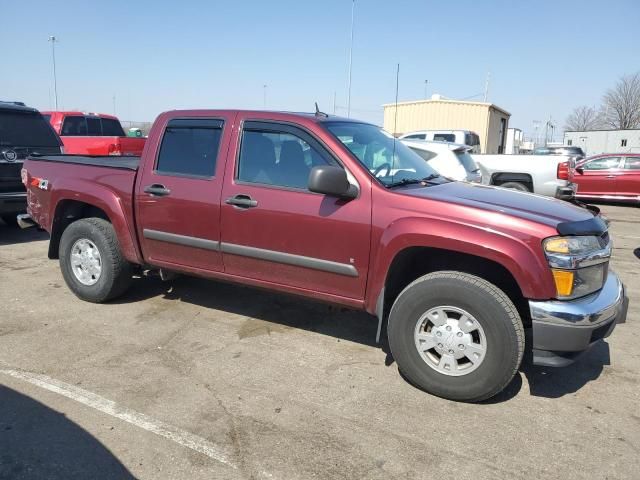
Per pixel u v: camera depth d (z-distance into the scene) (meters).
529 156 11.55
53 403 3.37
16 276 6.11
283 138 4.10
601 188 15.41
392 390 3.67
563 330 3.22
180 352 4.18
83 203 5.36
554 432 3.21
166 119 4.68
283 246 4.02
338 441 3.06
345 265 3.81
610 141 50.91
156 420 3.21
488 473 2.82
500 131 29.33
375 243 3.67
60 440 2.99
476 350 3.42
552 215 3.47
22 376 3.71
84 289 5.18
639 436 3.19
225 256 4.35
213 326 4.73
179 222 4.50
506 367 3.33
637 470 2.87
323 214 3.82
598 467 2.89
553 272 3.25
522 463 2.91
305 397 3.54
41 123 8.36
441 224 3.45
